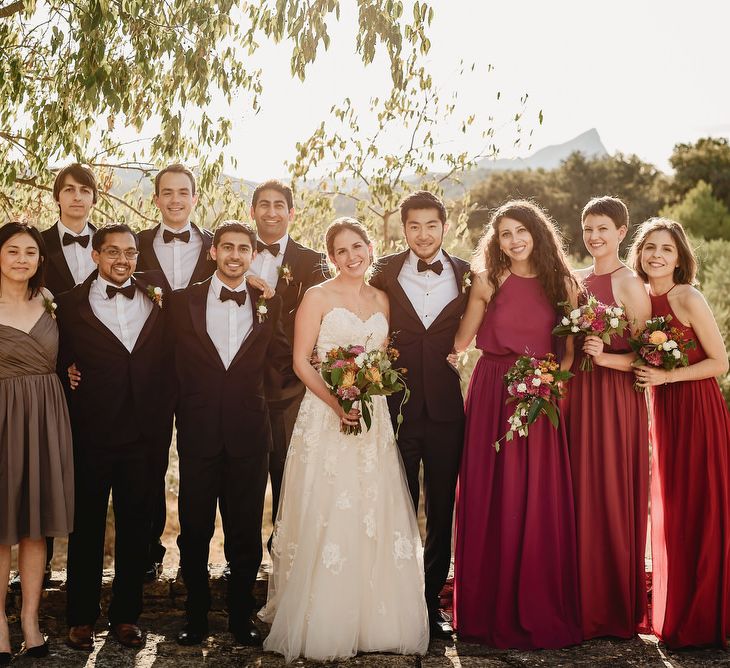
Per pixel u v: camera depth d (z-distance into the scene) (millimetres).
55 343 3619
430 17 4969
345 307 3840
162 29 4992
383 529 3736
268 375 4246
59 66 5102
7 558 3518
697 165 33688
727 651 3693
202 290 3826
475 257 4137
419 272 3941
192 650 3682
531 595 3764
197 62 4965
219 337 3814
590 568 3838
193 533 3734
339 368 3537
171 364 3889
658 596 3912
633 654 3648
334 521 3654
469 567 3859
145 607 4191
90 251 4246
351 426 3645
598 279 4066
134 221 6723
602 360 3828
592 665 3527
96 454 3648
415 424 3896
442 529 3949
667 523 3846
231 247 3752
